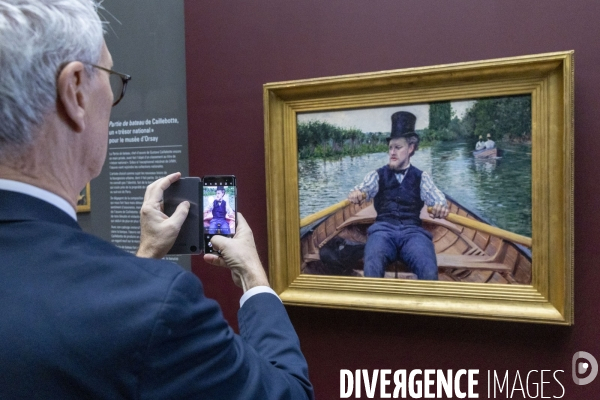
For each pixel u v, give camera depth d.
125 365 0.68
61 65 0.79
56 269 0.72
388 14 1.83
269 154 1.95
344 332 1.98
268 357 0.99
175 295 0.73
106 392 0.67
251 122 2.07
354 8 1.88
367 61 1.87
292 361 0.99
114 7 2.28
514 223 1.67
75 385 0.66
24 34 0.74
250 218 2.09
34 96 0.76
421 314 1.78
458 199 1.74
